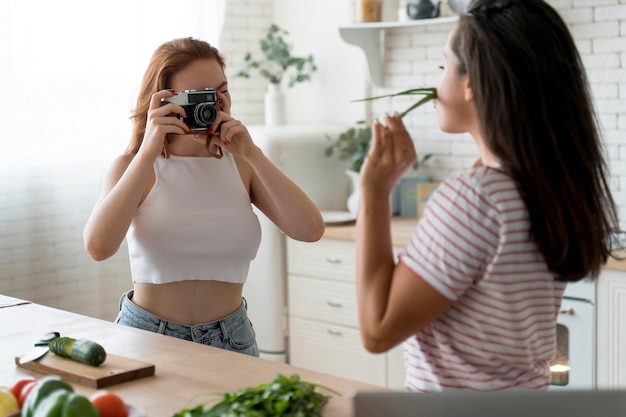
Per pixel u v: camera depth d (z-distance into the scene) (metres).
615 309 3.18
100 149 4.13
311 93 4.74
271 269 4.21
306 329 4.15
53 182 4.02
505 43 1.45
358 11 4.18
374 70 4.39
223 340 2.41
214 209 2.42
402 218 4.28
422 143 4.36
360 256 1.54
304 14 4.73
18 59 3.88
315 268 4.08
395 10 4.18
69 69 4.01
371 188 1.55
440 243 1.46
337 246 3.97
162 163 2.44
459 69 1.53
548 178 1.44
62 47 3.98
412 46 4.32
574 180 1.46
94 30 4.06
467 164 4.20
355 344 3.96
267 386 1.58
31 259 3.98
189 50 2.45
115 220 2.31
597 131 1.54
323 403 1.65
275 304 4.22
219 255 2.41
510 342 1.49
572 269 1.49
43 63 3.94
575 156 1.47
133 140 2.54
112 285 4.22
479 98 1.47
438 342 1.53
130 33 4.16
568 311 3.31
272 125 4.59
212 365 1.96
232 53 4.73
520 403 1.24
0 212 3.88
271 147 4.21
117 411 1.50
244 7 4.76
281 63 4.51
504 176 1.46
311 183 4.37
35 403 1.46
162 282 2.37
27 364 1.94
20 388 1.63
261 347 4.29
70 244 4.09
